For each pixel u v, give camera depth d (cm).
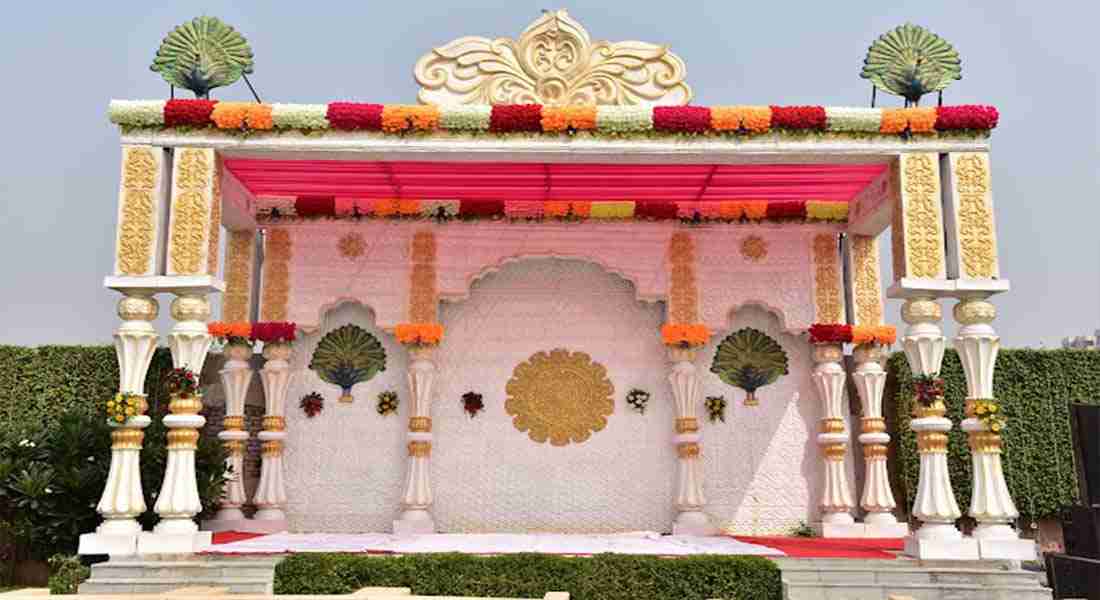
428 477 1132
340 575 768
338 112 848
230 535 1039
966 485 1158
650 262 1182
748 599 760
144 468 954
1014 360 1162
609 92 970
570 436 1173
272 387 1141
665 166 1009
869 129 855
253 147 853
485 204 1167
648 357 1192
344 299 1171
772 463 1165
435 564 773
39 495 891
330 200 1159
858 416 1187
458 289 1174
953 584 745
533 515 1152
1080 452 839
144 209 834
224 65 879
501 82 976
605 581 768
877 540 1045
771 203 1174
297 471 1151
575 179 1063
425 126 857
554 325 1197
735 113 855
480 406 1173
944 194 862
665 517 1151
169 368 1127
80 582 765
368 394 1173
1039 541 1143
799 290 1180
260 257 1210
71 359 1119
